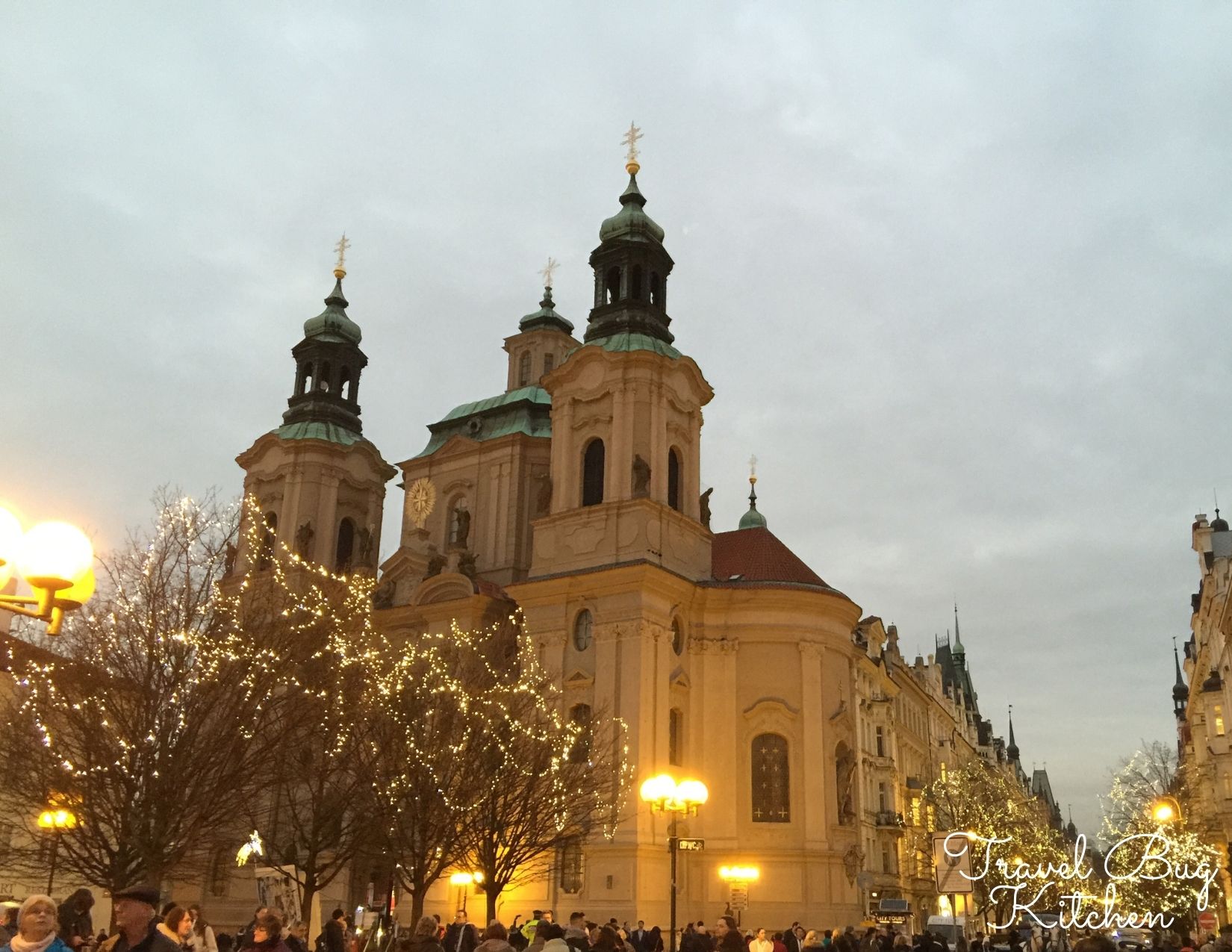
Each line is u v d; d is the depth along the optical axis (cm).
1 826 4384
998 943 6775
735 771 6266
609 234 7438
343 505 8150
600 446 6838
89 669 3575
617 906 5656
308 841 4938
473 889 6122
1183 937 2694
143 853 3369
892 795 8719
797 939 4484
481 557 7450
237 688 3762
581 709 6175
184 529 3903
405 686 5106
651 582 6203
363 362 8750
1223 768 8162
